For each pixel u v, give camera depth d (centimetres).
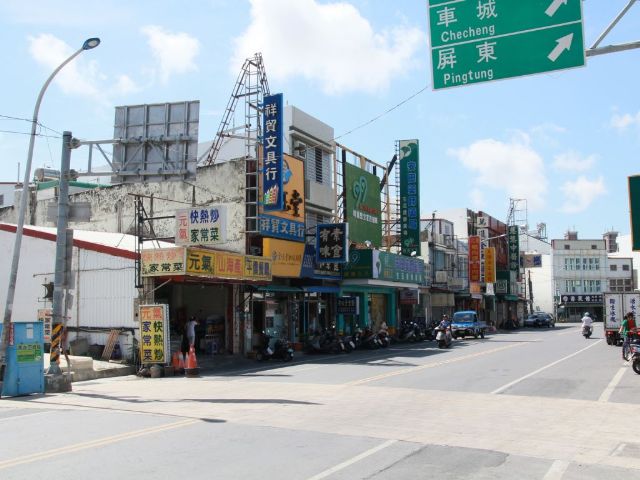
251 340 2655
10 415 1112
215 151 3177
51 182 3634
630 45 826
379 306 4106
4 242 2531
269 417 1064
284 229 2820
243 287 2623
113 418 1060
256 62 2872
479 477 692
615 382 1599
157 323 1978
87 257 2303
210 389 1504
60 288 1557
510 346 3177
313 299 3244
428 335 4019
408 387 1492
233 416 1075
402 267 3844
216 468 712
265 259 2503
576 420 1054
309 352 2844
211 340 2508
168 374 1953
